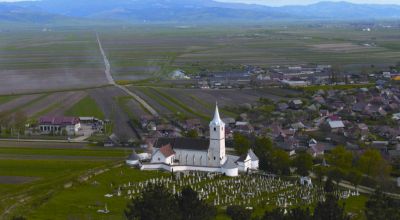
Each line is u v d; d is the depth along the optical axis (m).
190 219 139.25
